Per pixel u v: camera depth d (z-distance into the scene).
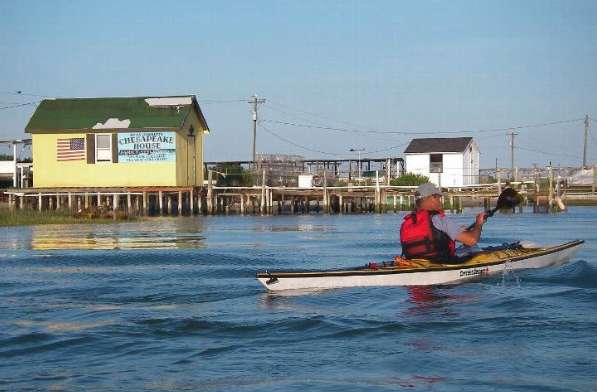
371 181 72.00
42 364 9.43
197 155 57.12
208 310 12.80
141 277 17.69
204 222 47.81
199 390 8.34
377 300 13.16
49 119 54.16
